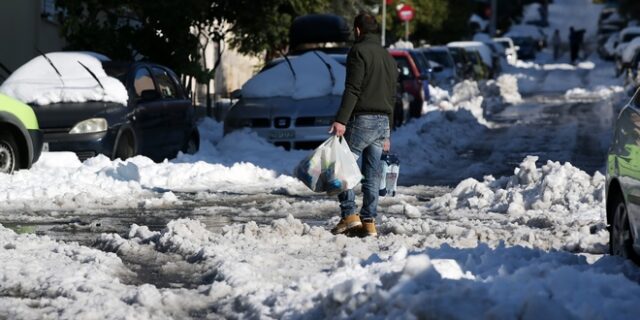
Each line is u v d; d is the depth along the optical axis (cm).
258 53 7144
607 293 1756
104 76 4697
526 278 1788
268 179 4450
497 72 14700
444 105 8531
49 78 4681
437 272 1728
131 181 4062
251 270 2169
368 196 2806
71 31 6194
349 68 2770
